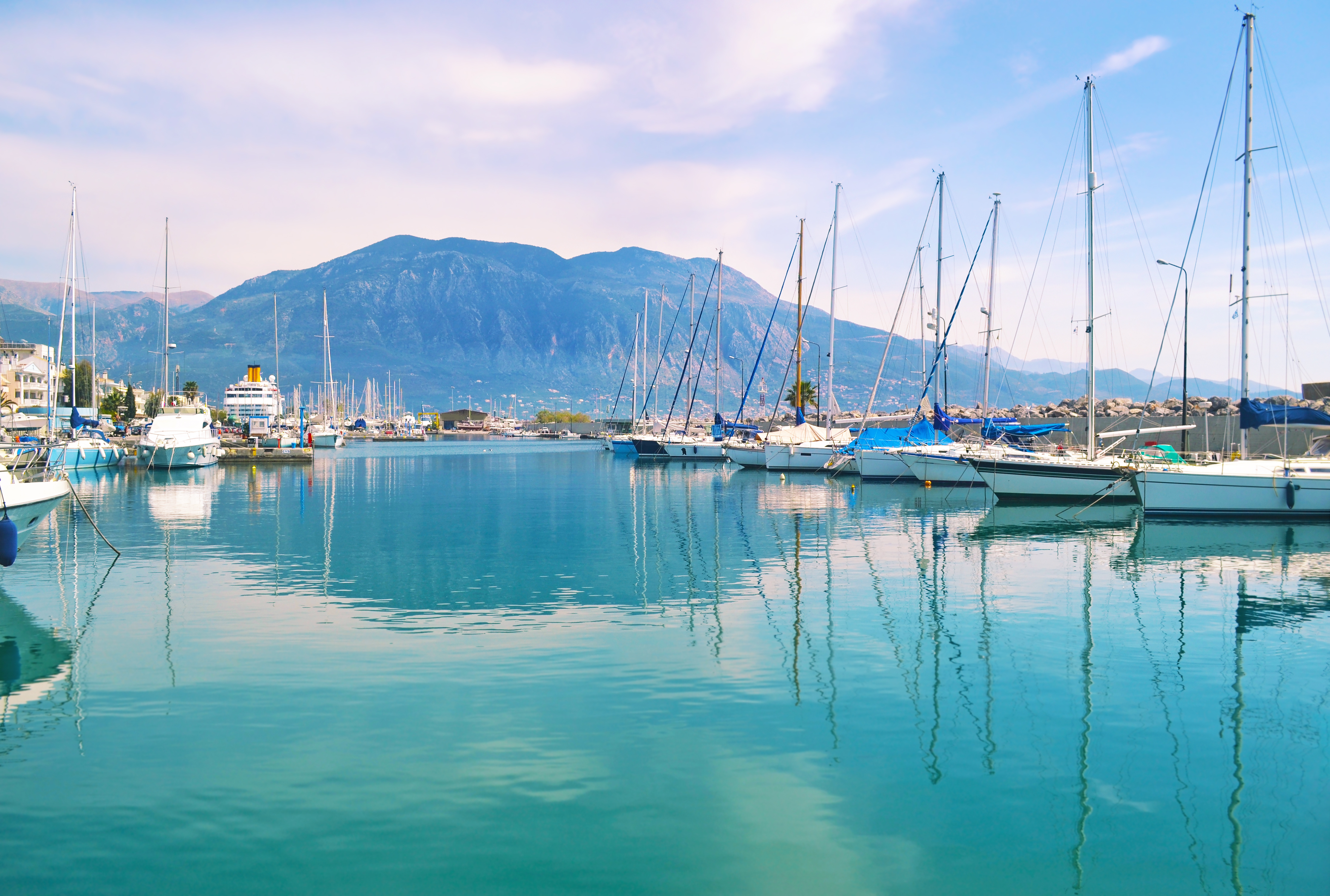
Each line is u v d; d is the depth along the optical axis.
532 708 12.37
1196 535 31.34
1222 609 18.97
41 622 17.50
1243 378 36.16
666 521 35.97
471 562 25.14
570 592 20.77
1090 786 10.00
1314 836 8.90
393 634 16.48
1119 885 7.98
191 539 30.17
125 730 11.47
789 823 9.03
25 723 11.73
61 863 8.18
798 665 14.57
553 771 10.20
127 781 9.92
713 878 8.00
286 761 10.45
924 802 9.55
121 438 87.19
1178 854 8.53
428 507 42.44
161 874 8.00
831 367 73.12
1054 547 28.25
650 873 8.08
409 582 21.98
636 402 128.75
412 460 98.62
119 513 39.00
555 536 31.28
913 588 21.31
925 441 60.16
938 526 34.06
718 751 10.86
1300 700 12.93
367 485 58.03
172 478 63.47
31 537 30.66
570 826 8.92
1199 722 12.05
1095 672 14.31
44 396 106.94
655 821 9.05
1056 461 41.91
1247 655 15.31
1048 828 9.02
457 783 9.88
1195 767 10.53
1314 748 11.13
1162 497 34.91
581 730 11.51
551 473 72.38
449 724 11.71
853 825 9.01
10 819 9.04
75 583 21.70
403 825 8.93
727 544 29.00
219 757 10.60
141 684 13.44
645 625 17.36
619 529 33.34
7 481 22.42
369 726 11.62
